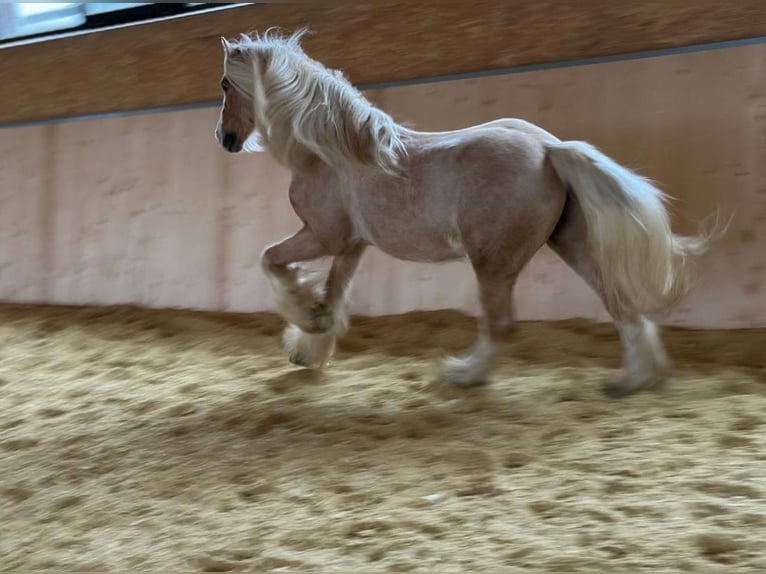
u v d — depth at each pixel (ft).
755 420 11.60
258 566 8.35
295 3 23.27
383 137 13.17
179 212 25.36
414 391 14.38
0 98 29.48
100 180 27.22
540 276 19.26
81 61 27.32
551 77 19.33
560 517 8.86
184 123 25.26
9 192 29.50
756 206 16.85
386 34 21.76
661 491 9.34
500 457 10.85
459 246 13.29
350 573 7.98
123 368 18.13
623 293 12.71
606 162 12.44
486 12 20.25
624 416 12.12
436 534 8.71
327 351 15.57
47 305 28.27
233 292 24.20
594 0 18.76
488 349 13.48
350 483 10.33
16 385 17.26
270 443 12.23
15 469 12.11
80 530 9.82
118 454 12.38
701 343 16.47
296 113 13.50
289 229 23.08
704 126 17.44
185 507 10.11
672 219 17.83
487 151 12.67
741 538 8.02
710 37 17.48
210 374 17.01
